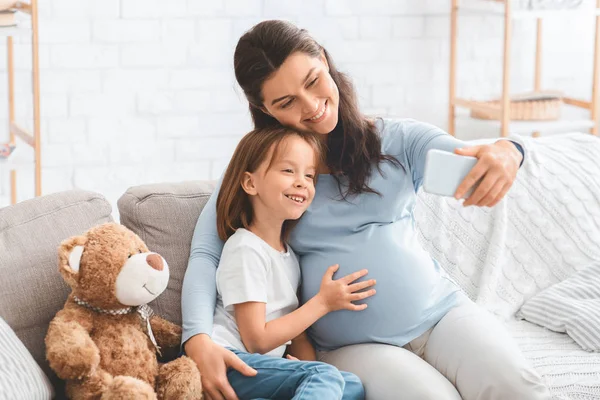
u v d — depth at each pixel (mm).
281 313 2055
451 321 2070
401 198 2146
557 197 2594
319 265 2100
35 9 3264
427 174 1801
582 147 2738
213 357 1890
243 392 1892
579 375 2062
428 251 2492
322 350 2158
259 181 2029
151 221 2170
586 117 4473
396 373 1928
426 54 4297
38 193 3410
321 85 1996
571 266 2539
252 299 1968
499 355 1957
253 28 2027
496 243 2494
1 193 3857
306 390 1775
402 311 2059
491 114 3980
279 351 2053
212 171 4152
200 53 4027
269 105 2033
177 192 2242
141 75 3971
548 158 2664
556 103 4074
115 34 3902
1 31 3248
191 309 1989
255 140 2045
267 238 2080
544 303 2373
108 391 1702
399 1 4211
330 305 2031
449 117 4289
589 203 2602
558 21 4395
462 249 2504
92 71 3902
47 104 3865
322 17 4145
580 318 2229
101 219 2125
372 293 2045
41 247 1961
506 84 3869
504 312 2428
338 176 2131
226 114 4117
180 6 3961
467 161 1819
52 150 3908
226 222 2082
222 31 4039
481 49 4340
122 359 1805
